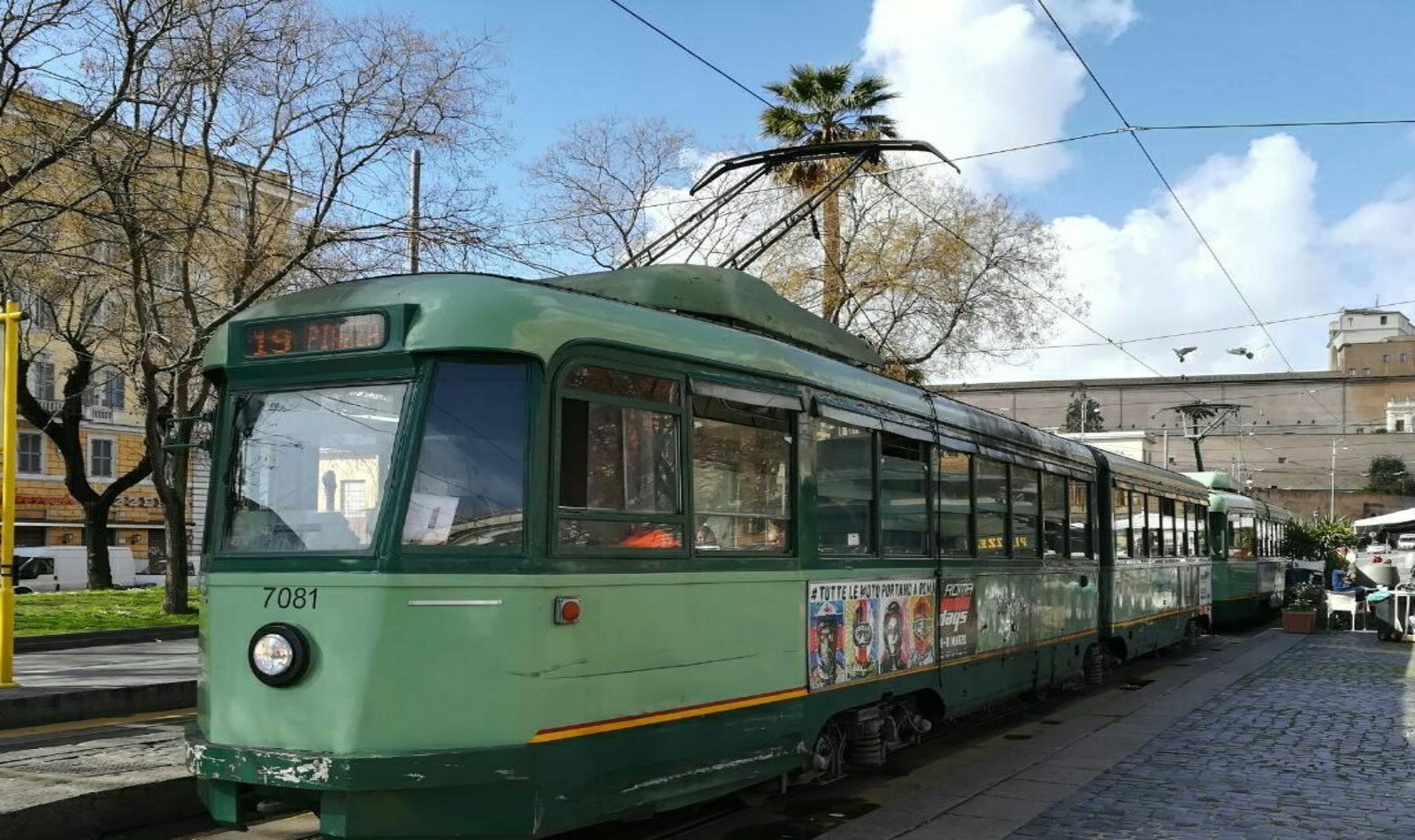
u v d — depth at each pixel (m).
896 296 26.38
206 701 5.55
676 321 6.42
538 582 5.31
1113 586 14.16
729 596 6.42
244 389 5.82
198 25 16.20
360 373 5.51
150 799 6.66
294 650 5.19
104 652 14.27
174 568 19.27
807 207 11.72
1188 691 13.82
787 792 8.16
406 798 5.02
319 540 5.37
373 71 17.44
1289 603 25.81
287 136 17.30
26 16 13.77
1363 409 84.12
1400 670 16.09
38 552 35.34
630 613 5.75
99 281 20.92
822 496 7.46
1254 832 6.93
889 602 8.21
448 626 5.16
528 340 5.44
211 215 17.92
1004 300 26.70
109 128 15.12
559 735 5.32
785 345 7.37
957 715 9.42
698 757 6.11
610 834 6.86
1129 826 7.09
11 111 15.86
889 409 8.50
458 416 5.36
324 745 5.12
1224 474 25.75
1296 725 11.10
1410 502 72.38
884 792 8.19
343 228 17.31
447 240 17.34
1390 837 6.80
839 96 26.27
